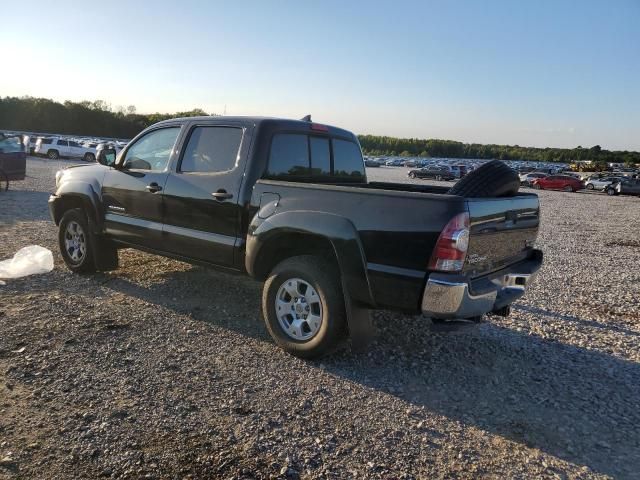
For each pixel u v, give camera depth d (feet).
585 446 10.19
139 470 8.56
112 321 15.26
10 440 9.18
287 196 13.60
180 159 16.57
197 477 8.48
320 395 11.60
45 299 16.89
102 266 19.80
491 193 12.64
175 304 17.21
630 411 11.71
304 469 8.90
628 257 33.83
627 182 127.44
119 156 18.79
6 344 13.14
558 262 30.42
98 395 10.91
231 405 10.87
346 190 12.50
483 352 14.83
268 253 14.21
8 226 30.14
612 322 18.52
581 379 13.34
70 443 9.19
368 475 8.85
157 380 11.75
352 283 12.26
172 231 16.49
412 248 11.41
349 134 18.98
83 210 19.79
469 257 11.45
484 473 9.14
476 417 11.10
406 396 11.84
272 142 15.08
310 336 13.24
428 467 9.20
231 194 14.82
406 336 15.64
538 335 16.63
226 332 15.02
